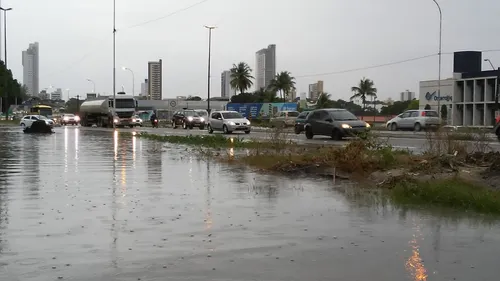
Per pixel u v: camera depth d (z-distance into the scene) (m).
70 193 10.42
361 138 14.52
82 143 28.02
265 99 105.50
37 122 42.78
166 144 26.88
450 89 58.72
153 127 61.91
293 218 7.98
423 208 8.75
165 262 5.68
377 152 13.66
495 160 12.09
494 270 5.37
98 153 20.92
